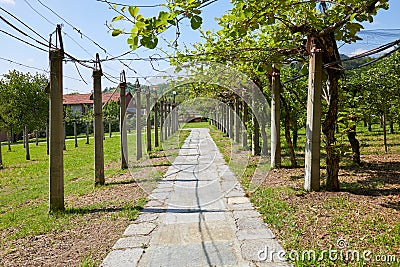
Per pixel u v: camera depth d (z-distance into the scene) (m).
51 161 4.84
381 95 8.08
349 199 4.86
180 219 4.41
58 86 4.86
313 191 5.47
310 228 3.78
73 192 6.27
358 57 4.79
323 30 4.91
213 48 6.60
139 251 3.38
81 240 3.71
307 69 6.23
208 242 3.59
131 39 2.81
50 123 4.84
